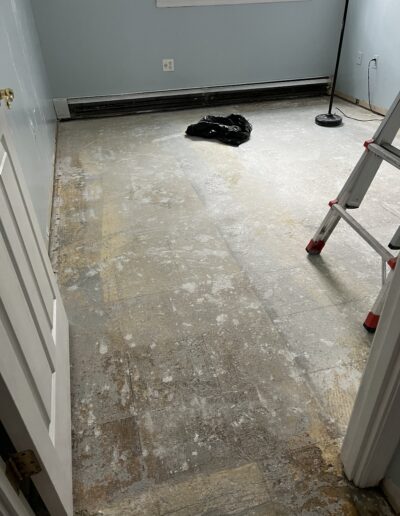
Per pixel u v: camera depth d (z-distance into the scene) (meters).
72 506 1.07
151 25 3.78
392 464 1.03
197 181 2.78
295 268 1.95
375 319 1.56
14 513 0.81
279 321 1.65
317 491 1.11
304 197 2.56
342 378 1.42
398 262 0.77
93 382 1.42
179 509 1.08
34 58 3.04
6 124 1.20
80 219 2.38
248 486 1.12
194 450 1.21
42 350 1.11
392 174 2.76
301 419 1.29
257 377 1.43
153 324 1.65
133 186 2.73
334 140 3.40
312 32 4.17
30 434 0.84
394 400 0.88
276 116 3.99
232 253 2.06
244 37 4.03
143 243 2.15
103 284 1.87
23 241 1.14
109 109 4.09
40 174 2.34
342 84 4.37
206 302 1.76
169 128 3.74
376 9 3.64
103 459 1.19
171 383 1.41
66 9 3.54
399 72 3.55
